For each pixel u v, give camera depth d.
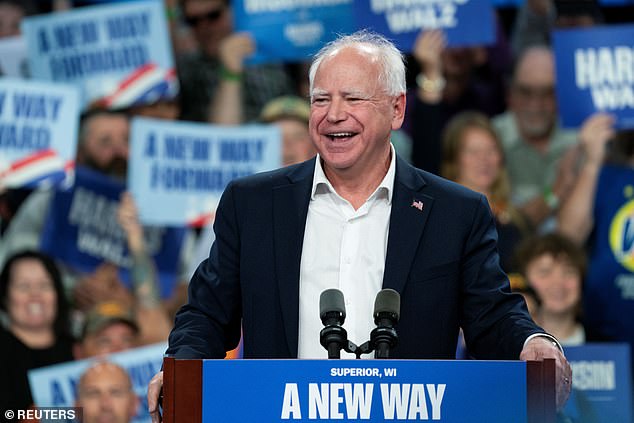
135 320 15.53
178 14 16.41
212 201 15.70
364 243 7.57
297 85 16.47
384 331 6.41
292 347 7.25
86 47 15.95
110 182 15.79
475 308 7.40
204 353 7.07
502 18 16.95
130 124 15.90
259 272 7.43
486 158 15.88
